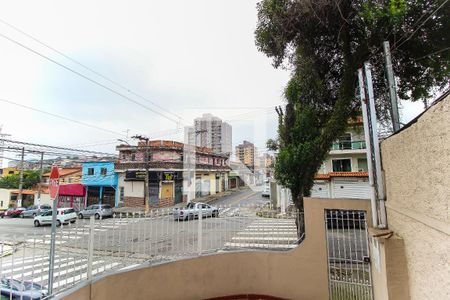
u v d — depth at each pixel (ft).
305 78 23.49
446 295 6.42
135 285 13.25
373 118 13.92
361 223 15.06
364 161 71.20
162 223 15.57
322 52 23.89
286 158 21.07
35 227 65.67
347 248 15.08
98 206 69.15
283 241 16.89
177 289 14.57
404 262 10.02
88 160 91.35
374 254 13.20
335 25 20.97
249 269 16.37
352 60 21.01
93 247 12.66
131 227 14.53
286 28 21.13
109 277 12.50
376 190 13.52
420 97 23.67
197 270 15.38
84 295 11.39
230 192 114.32
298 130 22.30
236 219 17.67
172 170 82.74
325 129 21.02
